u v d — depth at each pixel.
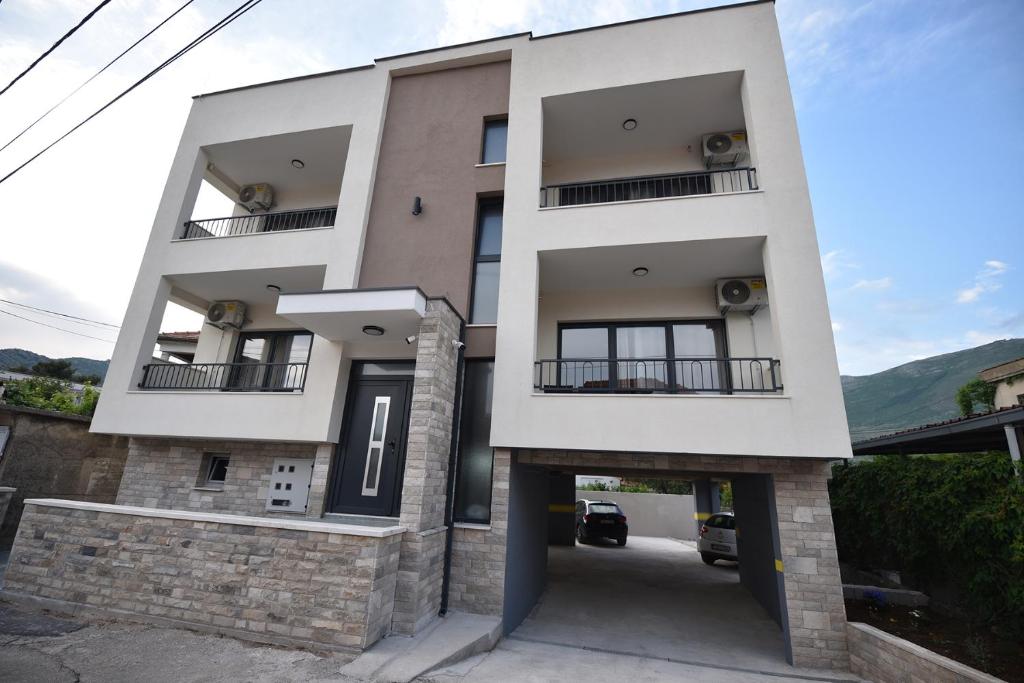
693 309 8.05
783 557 5.72
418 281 7.45
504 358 6.50
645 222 6.74
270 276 8.41
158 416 7.59
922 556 6.05
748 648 6.10
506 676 4.46
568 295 8.49
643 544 16.45
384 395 7.33
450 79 8.59
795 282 6.08
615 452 6.51
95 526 5.26
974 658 4.59
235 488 7.59
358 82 8.78
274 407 7.26
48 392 16.33
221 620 4.63
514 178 7.35
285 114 8.95
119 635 4.47
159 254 8.55
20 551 5.41
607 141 8.79
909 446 8.09
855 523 7.62
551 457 6.63
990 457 5.12
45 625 4.63
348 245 7.72
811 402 5.63
